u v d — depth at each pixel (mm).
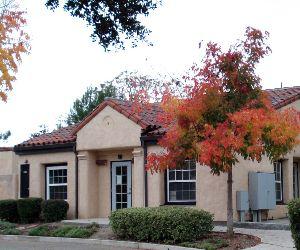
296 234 11891
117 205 22062
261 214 19312
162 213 15508
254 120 14016
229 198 15570
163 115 15852
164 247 14906
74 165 22812
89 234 17703
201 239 15328
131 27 12906
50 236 18391
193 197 19719
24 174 24484
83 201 22312
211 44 14938
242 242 14641
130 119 20969
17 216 23266
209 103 14766
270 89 22578
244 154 14516
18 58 10891
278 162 21031
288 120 14461
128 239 16391
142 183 20531
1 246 16594
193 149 15070
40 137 24953
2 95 10812
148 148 20469
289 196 20891
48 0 12648
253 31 14844
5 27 10812
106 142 21641
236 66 14812
